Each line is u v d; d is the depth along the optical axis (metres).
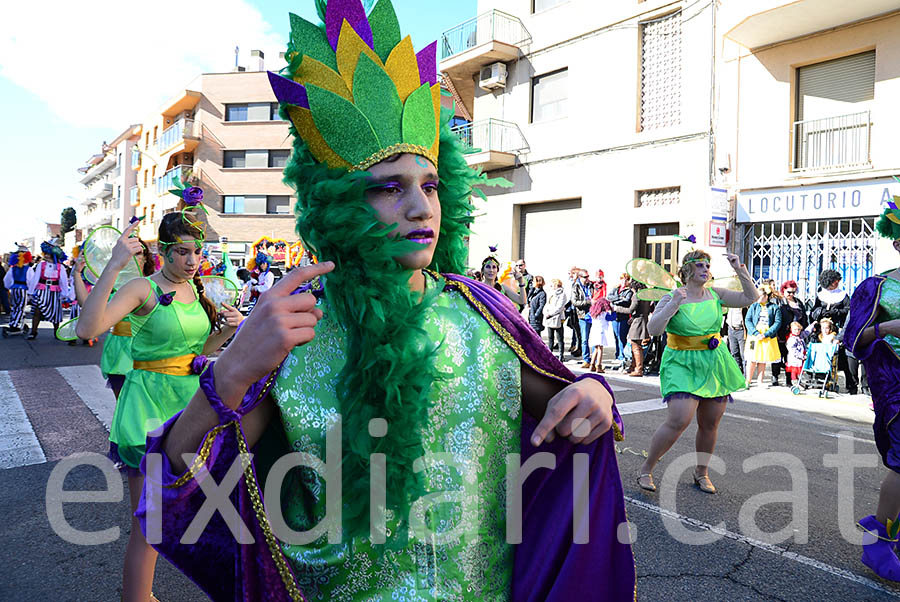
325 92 1.02
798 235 11.79
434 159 1.08
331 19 1.05
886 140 10.66
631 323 10.23
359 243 0.97
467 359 1.07
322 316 0.98
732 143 12.56
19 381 8.24
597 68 14.98
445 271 1.23
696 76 13.12
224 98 34.16
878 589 3.04
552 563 1.10
